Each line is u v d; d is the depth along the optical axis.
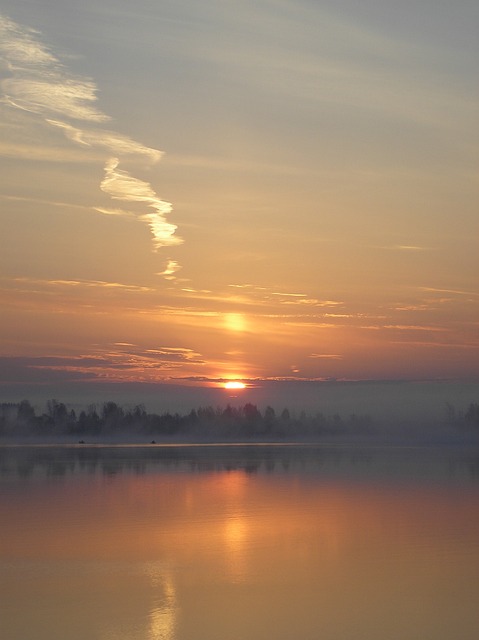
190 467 61.94
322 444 139.25
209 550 24.38
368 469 59.53
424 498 38.06
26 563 22.55
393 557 23.31
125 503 35.66
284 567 22.02
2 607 18.03
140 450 100.75
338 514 32.06
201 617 17.27
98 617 17.22
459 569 21.70
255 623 16.83
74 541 25.83
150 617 17.27
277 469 59.66
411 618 17.16
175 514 31.98
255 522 29.81
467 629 16.44
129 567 22.03
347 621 16.97
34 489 42.50
